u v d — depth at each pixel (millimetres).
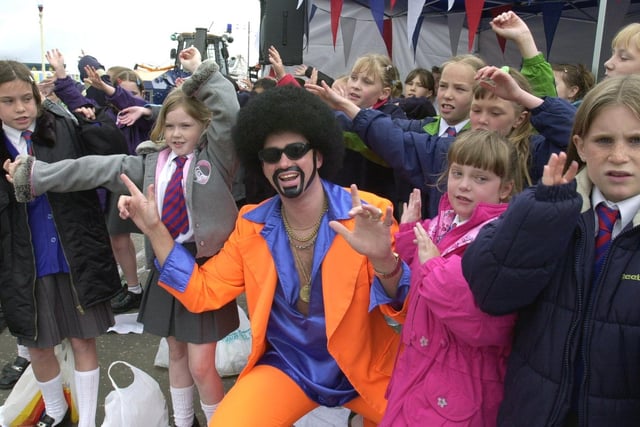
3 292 2537
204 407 2514
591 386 1343
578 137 1448
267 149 2037
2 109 2434
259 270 2164
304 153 2033
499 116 2422
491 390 1662
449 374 1700
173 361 2592
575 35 7973
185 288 2170
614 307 1314
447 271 1635
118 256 4254
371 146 2793
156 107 4367
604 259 1352
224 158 2400
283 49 6348
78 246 2547
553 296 1421
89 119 2732
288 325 2162
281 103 2045
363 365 2098
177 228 2410
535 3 7453
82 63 5023
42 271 2535
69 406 2898
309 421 2676
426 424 1698
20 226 2498
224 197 2416
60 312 2613
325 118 2096
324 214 2127
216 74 2377
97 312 2656
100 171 2410
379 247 1868
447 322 1636
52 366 2727
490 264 1427
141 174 2459
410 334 1819
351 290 2045
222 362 3281
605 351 1320
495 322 1567
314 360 2170
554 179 1334
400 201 3152
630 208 1348
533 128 2572
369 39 8328
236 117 2363
